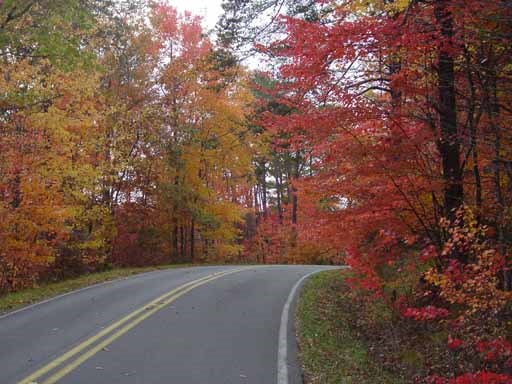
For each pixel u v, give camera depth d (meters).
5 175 15.95
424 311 7.05
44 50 12.54
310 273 20.17
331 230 10.09
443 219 7.26
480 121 8.45
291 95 10.98
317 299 13.77
